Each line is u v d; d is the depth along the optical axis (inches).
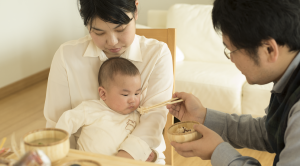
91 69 46.8
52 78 46.3
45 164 21.0
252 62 30.8
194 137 34.8
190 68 102.0
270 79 32.3
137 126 44.3
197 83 93.7
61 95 46.4
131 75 43.8
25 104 121.2
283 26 28.1
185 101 44.2
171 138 35.0
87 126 44.2
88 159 26.8
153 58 46.7
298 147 27.8
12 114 111.9
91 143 42.9
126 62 44.9
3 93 128.0
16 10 132.1
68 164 25.4
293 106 29.0
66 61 45.8
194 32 113.1
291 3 28.2
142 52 47.5
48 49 153.6
